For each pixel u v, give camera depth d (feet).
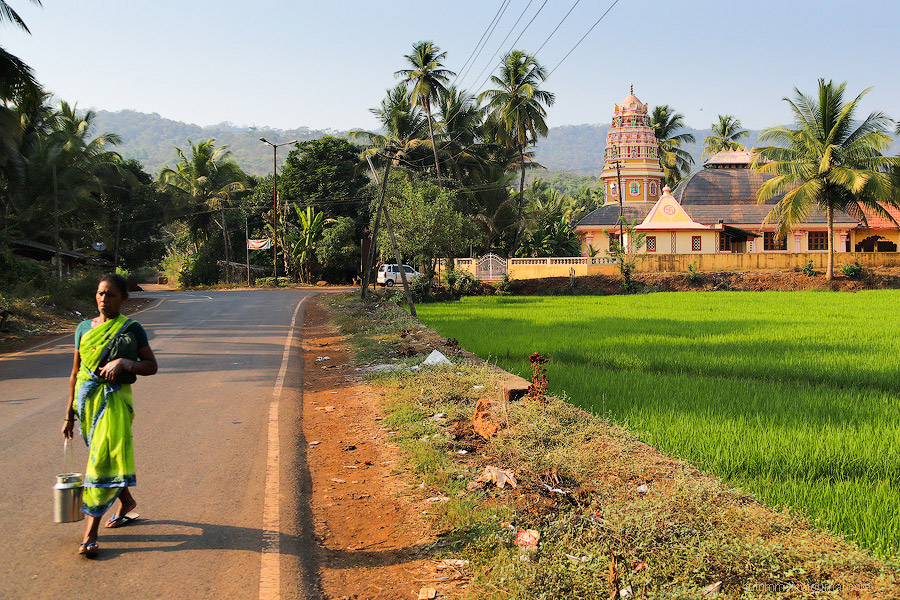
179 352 51.03
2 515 18.12
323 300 111.86
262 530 17.46
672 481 18.78
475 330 62.13
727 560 13.87
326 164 204.74
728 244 175.63
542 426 24.27
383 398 33.27
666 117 255.91
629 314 80.84
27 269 86.12
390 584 14.93
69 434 16.55
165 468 22.41
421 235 113.39
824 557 13.70
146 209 209.97
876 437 23.40
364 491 20.83
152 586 14.30
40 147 144.56
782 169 132.57
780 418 26.81
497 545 16.15
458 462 22.44
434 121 191.62
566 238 205.05
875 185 124.16
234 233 220.64
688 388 32.86
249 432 27.25
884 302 97.09
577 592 13.57
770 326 64.39
